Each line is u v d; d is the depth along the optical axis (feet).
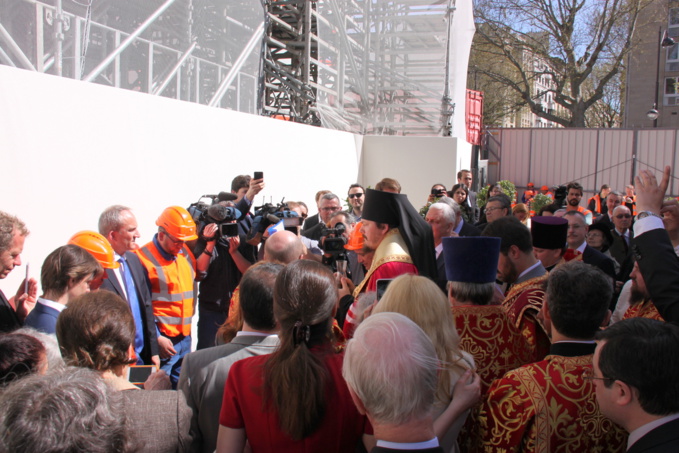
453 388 5.97
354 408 5.61
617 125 122.31
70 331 6.12
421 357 4.57
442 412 5.90
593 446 5.95
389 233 9.80
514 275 9.58
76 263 8.17
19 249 8.30
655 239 6.62
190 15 19.75
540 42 89.76
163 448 5.56
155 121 15.84
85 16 14.64
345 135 32.35
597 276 6.32
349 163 33.19
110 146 14.11
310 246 15.55
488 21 89.25
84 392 3.97
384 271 9.04
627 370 4.83
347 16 37.09
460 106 42.16
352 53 36.58
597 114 123.95
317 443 5.47
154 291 12.25
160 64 18.07
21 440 3.60
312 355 5.53
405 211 9.69
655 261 6.52
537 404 5.83
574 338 6.34
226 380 5.91
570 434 5.84
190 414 5.92
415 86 38.04
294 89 31.12
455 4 37.47
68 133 12.82
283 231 9.78
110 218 10.69
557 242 11.24
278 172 23.70
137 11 16.90
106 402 4.06
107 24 15.71
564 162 54.39
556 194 23.43
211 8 21.13
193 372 6.74
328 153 29.76
